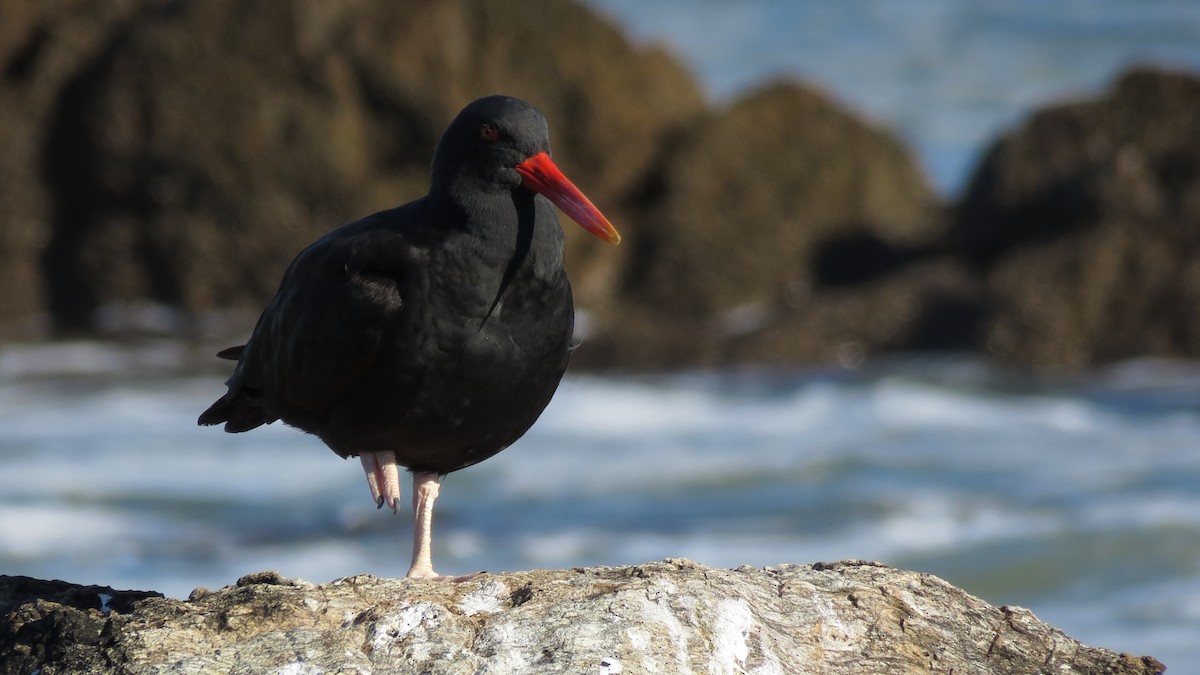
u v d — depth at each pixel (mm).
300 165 23125
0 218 23234
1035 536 13547
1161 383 19312
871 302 21047
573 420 17922
